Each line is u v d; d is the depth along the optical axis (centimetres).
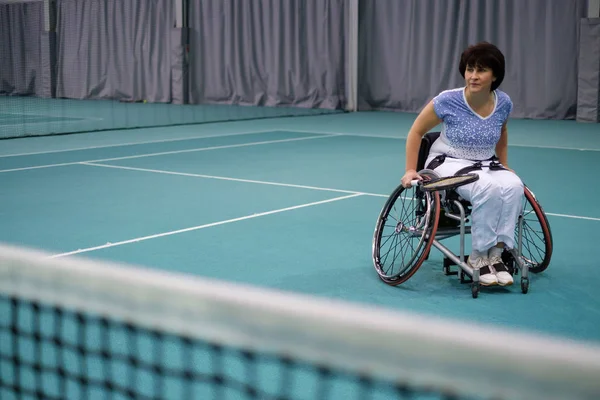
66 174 763
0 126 1321
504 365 94
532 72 1485
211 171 787
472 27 1546
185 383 255
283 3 1777
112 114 1603
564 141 1089
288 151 964
